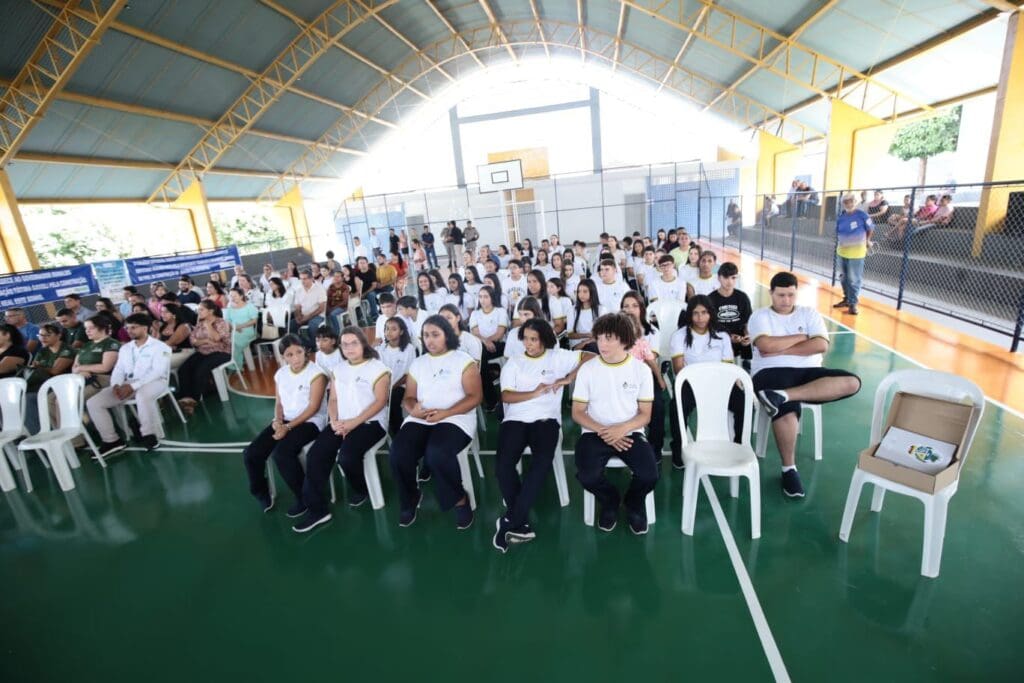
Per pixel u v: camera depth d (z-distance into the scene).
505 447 2.79
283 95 14.16
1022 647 1.89
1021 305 4.44
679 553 2.53
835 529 2.59
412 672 2.04
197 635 2.37
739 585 2.30
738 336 3.89
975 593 2.14
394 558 2.74
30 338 6.41
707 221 18.92
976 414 2.19
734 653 1.97
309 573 2.70
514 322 3.94
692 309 3.19
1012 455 3.04
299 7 11.60
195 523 3.28
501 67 21.12
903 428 2.39
